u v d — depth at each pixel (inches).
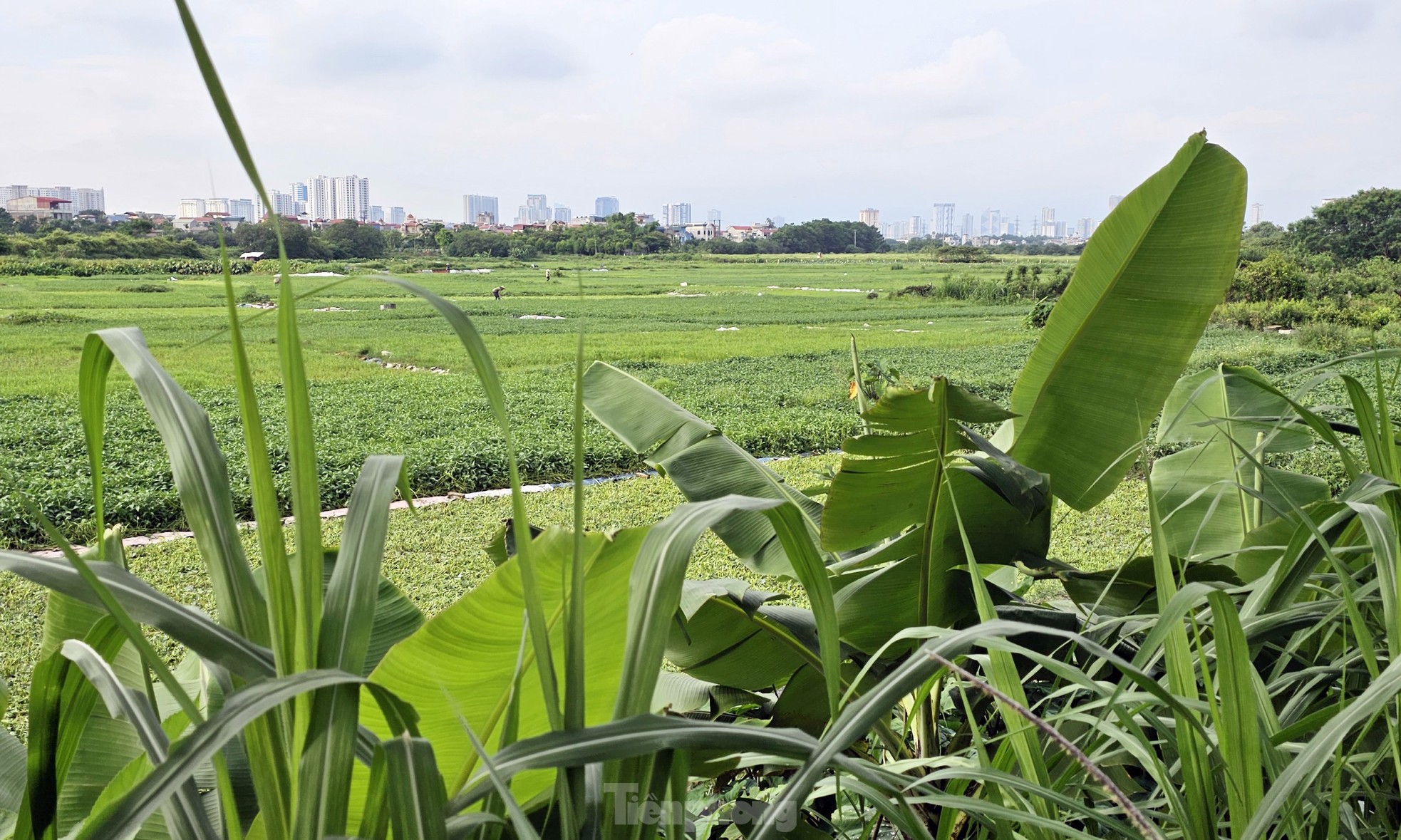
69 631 56.6
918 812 78.9
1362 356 66.0
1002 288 2397.9
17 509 344.8
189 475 35.4
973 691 88.6
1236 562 100.4
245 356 28.1
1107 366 100.6
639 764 37.3
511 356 1149.1
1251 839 38.9
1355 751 62.6
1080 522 322.0
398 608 70.4
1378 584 54.8
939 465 82.5
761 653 92.3
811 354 1138.7
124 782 43.2
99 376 38.2
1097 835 62.6
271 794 33.3
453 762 51.0
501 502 382.6
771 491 102.6
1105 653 37.3
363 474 38.7
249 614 35.6
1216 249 92.7
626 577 49.0
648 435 110.6
